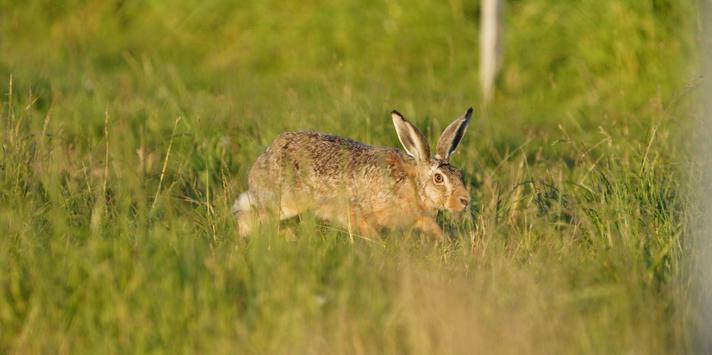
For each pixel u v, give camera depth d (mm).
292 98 24188
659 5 29281
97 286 12734
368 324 11875
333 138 17766
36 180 16688
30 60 30734
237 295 12648
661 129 20094
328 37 32938
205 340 11773
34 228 14656
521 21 31094
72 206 15844
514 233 15781
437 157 16891
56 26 36156
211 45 34219
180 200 17047
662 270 13781
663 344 11719
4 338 12234
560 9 30812
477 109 25406
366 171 16953
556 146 21609
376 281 12883
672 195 16156
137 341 11828
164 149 20109
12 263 13391
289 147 17609
